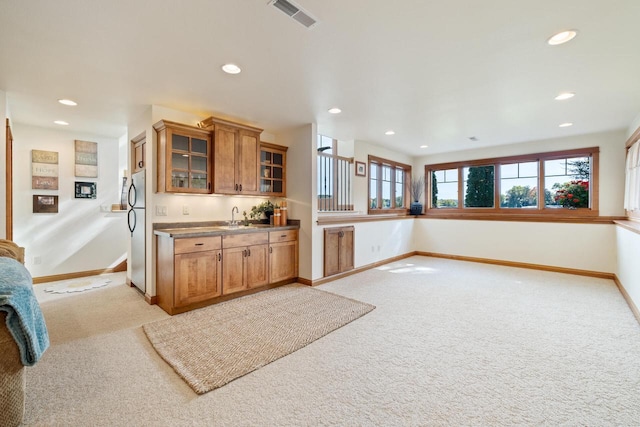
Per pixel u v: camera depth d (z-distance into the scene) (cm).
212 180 351
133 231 387
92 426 148
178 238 297
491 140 523
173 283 296
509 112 365
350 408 161
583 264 468
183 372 194
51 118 377
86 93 295
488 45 212
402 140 529
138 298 351
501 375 193
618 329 265
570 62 237
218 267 330
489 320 287
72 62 232
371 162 575
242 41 205
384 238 562
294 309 314
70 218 442
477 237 582
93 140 461
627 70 250
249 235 361
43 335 163
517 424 149
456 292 379
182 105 334
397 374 194
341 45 212
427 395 173
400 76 263
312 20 182
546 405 163
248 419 153
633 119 393
